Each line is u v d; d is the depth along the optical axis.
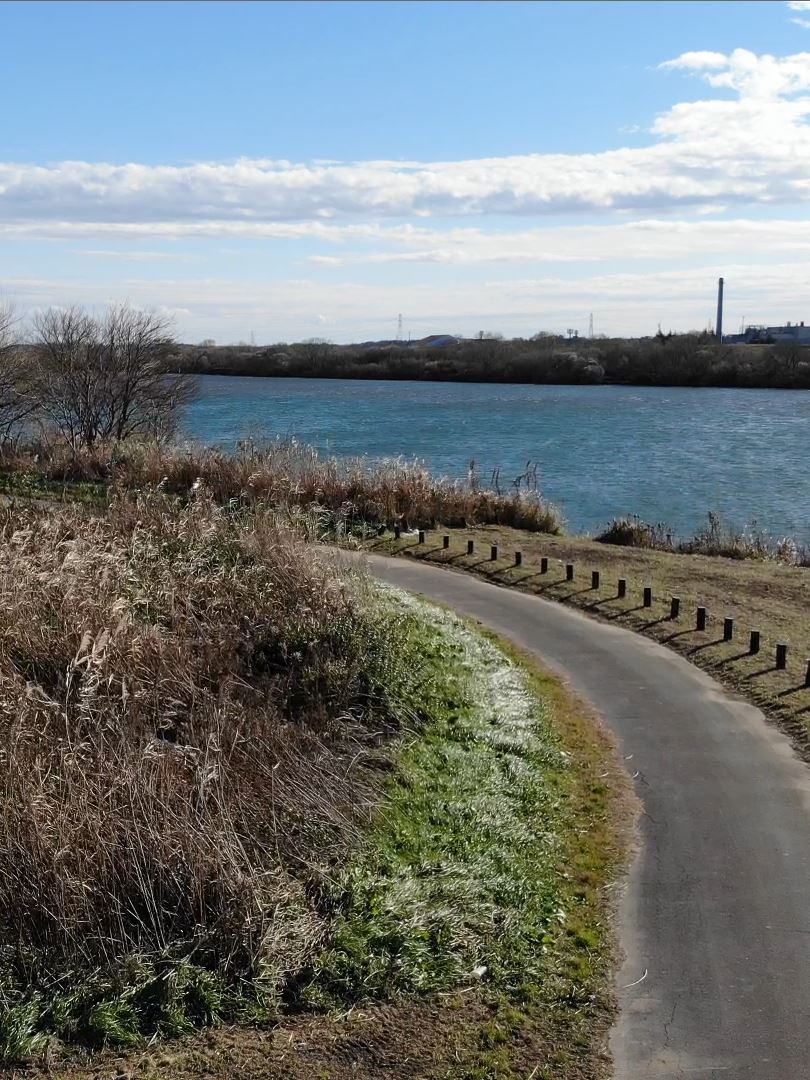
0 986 6.52
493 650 14.04
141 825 7.55
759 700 12.45
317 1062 6.13
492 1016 6.59
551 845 8.84
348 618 12.53
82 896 7.03
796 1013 6.62
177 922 7.18
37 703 9.20
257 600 12.63
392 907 7.53
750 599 17.30
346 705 11.11
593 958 7.25
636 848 8.86
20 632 10.79
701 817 9.42
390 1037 6.37
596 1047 6.31
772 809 9.57
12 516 15.95
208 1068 6.06
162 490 22.42
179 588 12.63
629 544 23.38
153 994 6.61
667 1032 6.45
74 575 11.83
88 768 8.27
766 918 7.72
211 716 9.56
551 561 19.92
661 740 11.27
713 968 7.11
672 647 14.67
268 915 7.28
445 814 9.14
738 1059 6.19
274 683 11.12
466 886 7.92
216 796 8.19
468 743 10.78
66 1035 6.28
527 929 7.49
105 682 9.81
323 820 8.62
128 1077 5.94
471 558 20.19
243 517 16.58
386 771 9.84
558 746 11.00
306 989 6.72
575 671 13.66
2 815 7.43
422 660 12.59
